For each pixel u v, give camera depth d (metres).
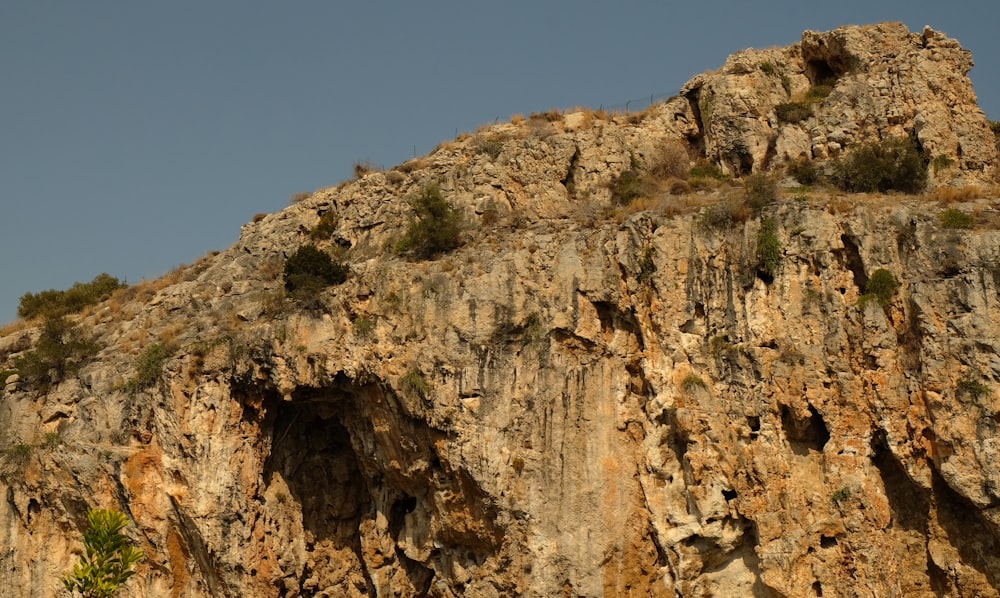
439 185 44.22
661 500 35.06
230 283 45.16
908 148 41.44
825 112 44.81
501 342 36.84
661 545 34.72
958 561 32.41
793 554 32.78
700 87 47.28
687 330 36.12
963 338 32.66
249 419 39.19
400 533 38.69
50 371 42.09
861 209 35.59
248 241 48.00
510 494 35.47
